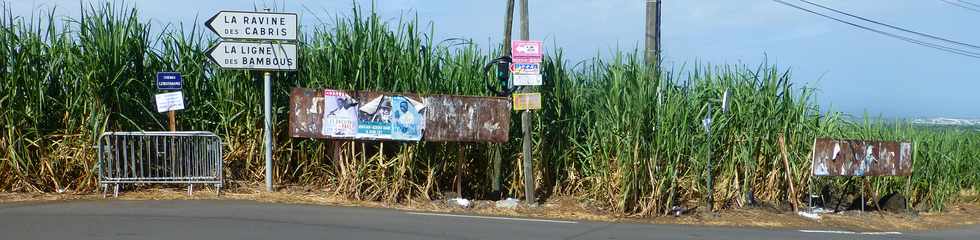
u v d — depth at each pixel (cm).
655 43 1298
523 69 1174
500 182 1283
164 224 849
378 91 1150
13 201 995
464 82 1275
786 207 1325
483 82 1296
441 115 1173
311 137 1111
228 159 1174
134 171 1087
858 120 1575
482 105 1202
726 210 1262
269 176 1145
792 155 1369
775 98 1357
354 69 1197
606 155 1183
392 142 1185
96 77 1085
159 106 1102
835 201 1489
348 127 1125
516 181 1293
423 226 936
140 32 1156
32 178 1076
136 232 796
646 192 1157
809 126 1400
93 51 1096
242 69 1152
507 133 1216
